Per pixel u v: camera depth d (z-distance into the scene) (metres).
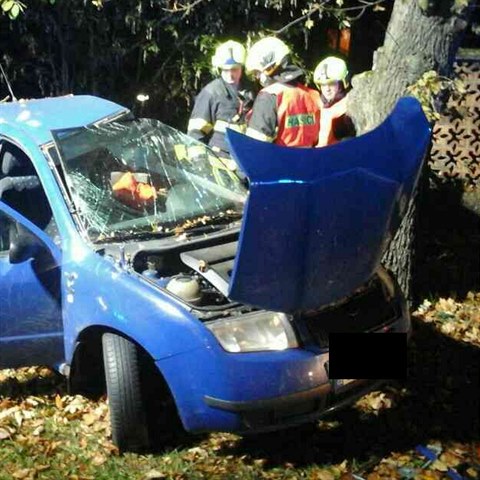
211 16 8.27
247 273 4.23
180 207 5.27
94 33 8.49
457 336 6.38
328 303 4.57
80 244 4.90
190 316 4.44
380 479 4.64
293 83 6.16
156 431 4.90
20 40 8.68
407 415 5.29
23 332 5.19
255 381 4.38
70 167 5.21
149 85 8.67
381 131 4.44
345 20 8.05
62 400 5.44
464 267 7.57
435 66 5.90
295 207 4.08
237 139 4.14
